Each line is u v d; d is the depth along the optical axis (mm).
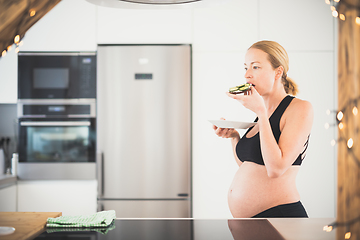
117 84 2416
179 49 2416
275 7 2455
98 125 2420
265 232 1033
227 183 2422
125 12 2469
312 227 1089
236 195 2389
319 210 2365
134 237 983
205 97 2451
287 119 2373
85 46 2471
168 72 2416
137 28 2465
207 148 2436
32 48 2471
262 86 2428
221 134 2428
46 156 2469
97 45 2434
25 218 1186
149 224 1157
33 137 2471
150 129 2408
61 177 2469
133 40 2463
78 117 2471
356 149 602
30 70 2477
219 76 2453
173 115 2406
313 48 2438
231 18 2463
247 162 2371
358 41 612
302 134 2369
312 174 2369
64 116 2479
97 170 2393
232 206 2396
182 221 1206
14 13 854
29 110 2477
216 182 2422
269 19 2455
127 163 2406
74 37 2473
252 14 2461
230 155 2424
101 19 2471
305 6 2451
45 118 2477
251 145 2365
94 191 2459
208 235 1005
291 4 2453
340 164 618
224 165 2426
